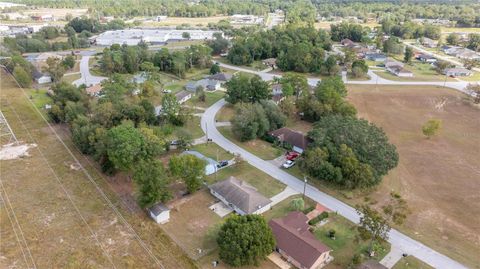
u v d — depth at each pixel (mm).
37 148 90312
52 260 54625
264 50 181750
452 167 83750
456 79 151625
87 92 120125
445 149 92500
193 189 70250
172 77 153125
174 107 101875
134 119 95562
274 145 92938
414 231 62031
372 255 56094
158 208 64500
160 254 56281
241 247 51969
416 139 97938
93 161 84500
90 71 157875
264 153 89312
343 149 74688
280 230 58438
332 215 66000
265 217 65000
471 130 104125
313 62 157625
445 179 78688
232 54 177125
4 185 73875
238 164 83125
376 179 71750
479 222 64750
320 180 76500
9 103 119188
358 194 72312
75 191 72750
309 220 63656
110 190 73438
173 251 56969
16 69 135500
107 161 77438
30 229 61375
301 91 119875
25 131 99562
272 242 54625
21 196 70562
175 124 102750
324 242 59188
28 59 170250
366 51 196875
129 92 117000
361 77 152875
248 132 92625
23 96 126500
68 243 58344
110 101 98688
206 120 108312
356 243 58812
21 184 74562
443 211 67562
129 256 55688
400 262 55125
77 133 86688
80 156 86875
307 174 78938
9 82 142125
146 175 63688
